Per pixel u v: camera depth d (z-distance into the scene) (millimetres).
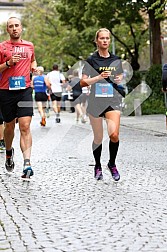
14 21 15805
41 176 16969
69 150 23438
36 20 79562
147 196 13852
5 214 12078
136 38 62094
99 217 11719
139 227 10867
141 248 9461
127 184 15547
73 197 13797
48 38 78250
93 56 15523
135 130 34281
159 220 11398
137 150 23516
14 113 16234
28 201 13367
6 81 15844
